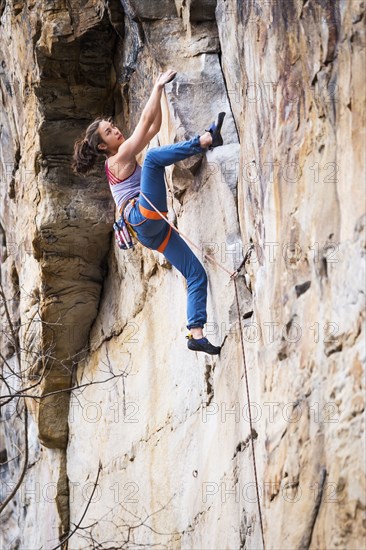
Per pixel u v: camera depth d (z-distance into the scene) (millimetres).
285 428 7785
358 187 7066
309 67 7762
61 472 14766
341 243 7246
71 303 13672
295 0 7918
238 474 8922
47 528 15141
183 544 10562
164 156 9023
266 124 8586
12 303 15859
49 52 12195
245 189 9133
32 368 14406
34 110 13172
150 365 11914
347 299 7113
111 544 12750
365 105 6992
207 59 10312
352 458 6895
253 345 8867
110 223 12992
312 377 7492
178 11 10656
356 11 7105
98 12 12000
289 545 7492
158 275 11680
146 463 11836
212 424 9828
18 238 14711
